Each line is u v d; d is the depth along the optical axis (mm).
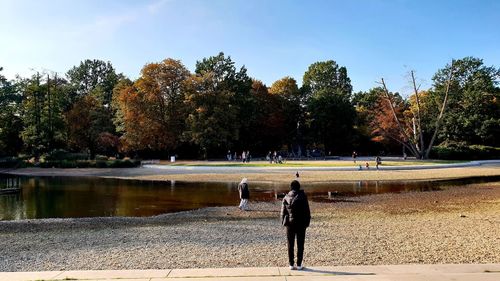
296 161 66062
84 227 18453
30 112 77062
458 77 84750
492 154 73812
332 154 95375
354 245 13188
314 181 38688
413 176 42250
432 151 71375
